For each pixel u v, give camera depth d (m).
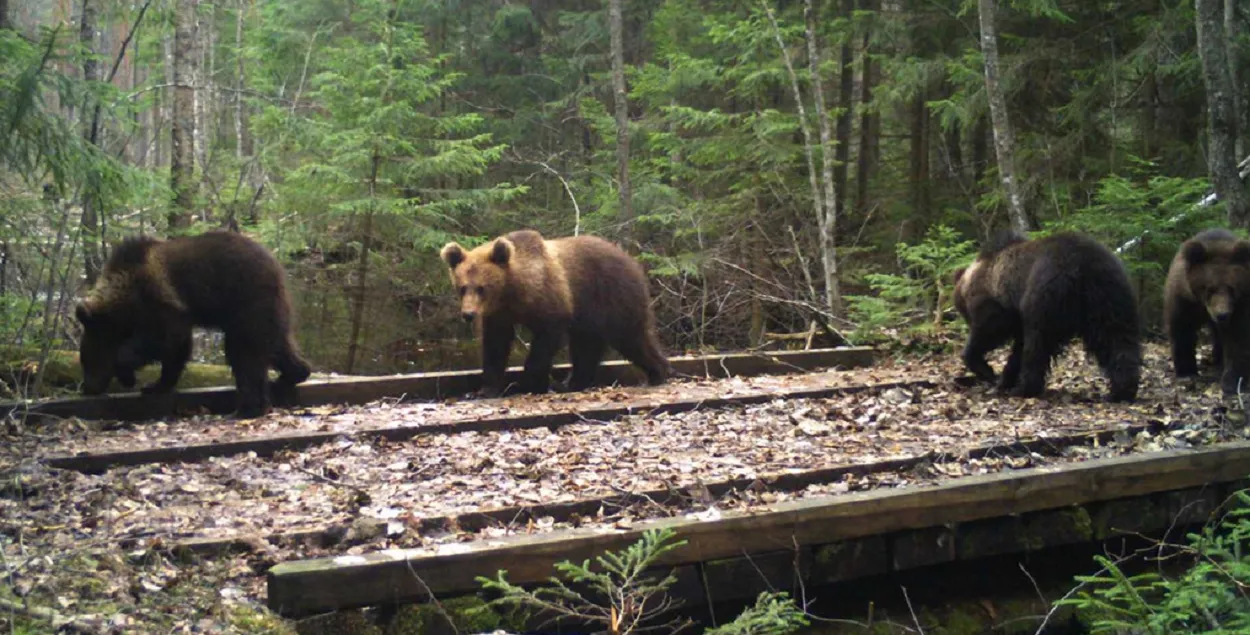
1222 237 9.34
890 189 19.94
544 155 21.61
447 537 5.52
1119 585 4.89
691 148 17.83
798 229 18.61
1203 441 7.48
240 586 5.04
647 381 10.49
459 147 15.79
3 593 4.54
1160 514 6.95
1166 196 12.69
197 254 8.48
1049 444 7.39
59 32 8.34
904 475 6.76
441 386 9.63
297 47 20.41
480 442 7.59
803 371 11.08
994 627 6.36
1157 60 15.21
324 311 16.64
